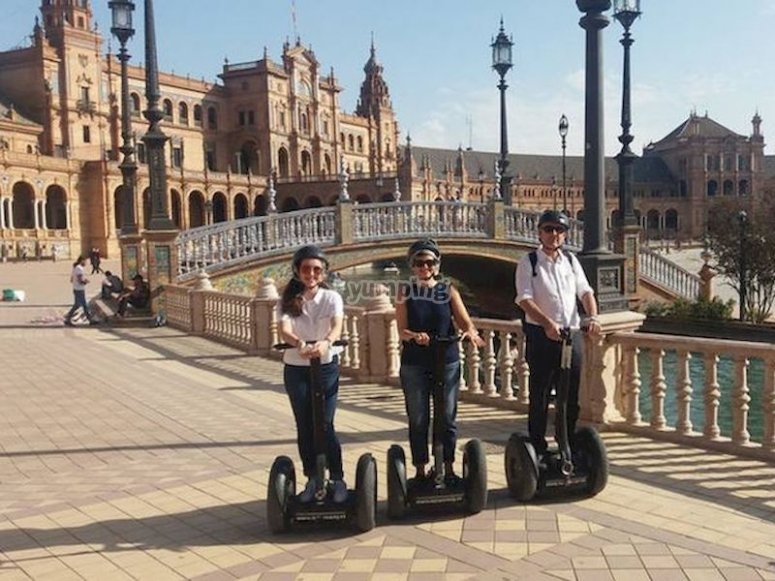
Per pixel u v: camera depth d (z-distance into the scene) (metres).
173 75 99.25
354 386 11.26
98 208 74.94
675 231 129.50
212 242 21.50
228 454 7.71
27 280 40.22
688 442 7.50
